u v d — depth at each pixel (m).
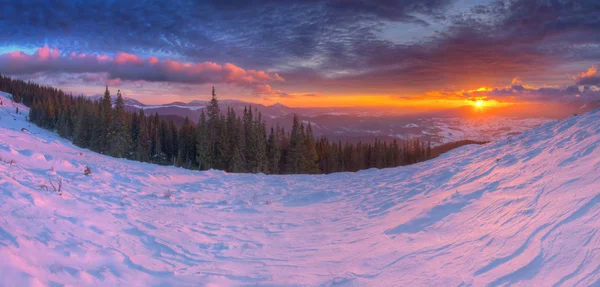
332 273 5.17
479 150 16.12
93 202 8.24
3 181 7.01
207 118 47.94
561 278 3.37
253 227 8.84
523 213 5.56
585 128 9.71
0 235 4.46
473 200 7.60
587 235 3.84
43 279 3.77
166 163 60.84
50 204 6.79
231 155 46.03
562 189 5.74
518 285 3.56
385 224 8.02
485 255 4.56
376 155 69.75
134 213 8.33
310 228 8.69
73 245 5.13
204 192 14.26
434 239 6.02
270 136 52.62
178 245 6.55
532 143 11.59
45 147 19.98
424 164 18.86
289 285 4.75
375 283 4.52
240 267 5.64
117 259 5.13
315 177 21.08
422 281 4.30
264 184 17.69
